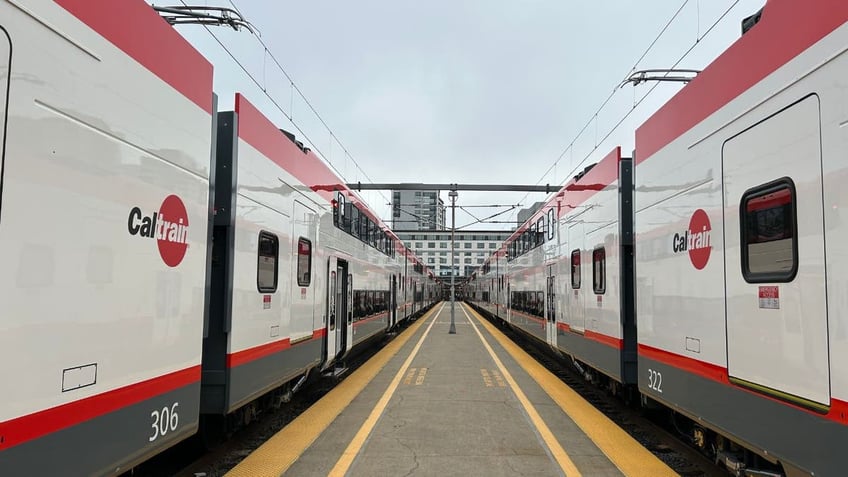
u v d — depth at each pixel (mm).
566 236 11055
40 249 2666
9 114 2488
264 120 6164
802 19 3412
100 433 3123
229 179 5312
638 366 6387
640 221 6363
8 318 2480
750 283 3926
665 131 5594
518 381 10594
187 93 4211
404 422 7348
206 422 6367
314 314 8258
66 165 2850
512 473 5383
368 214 14383
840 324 2998
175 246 3975
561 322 11500
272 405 7293
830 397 3082
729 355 4223
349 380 10734
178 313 4012
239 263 5430
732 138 4219
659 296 5715
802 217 3352
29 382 2604
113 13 3293
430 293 51844
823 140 3176
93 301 3055
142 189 3555
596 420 7484
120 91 3338
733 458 4621
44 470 2703
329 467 5516
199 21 7855
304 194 7734
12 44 2514
